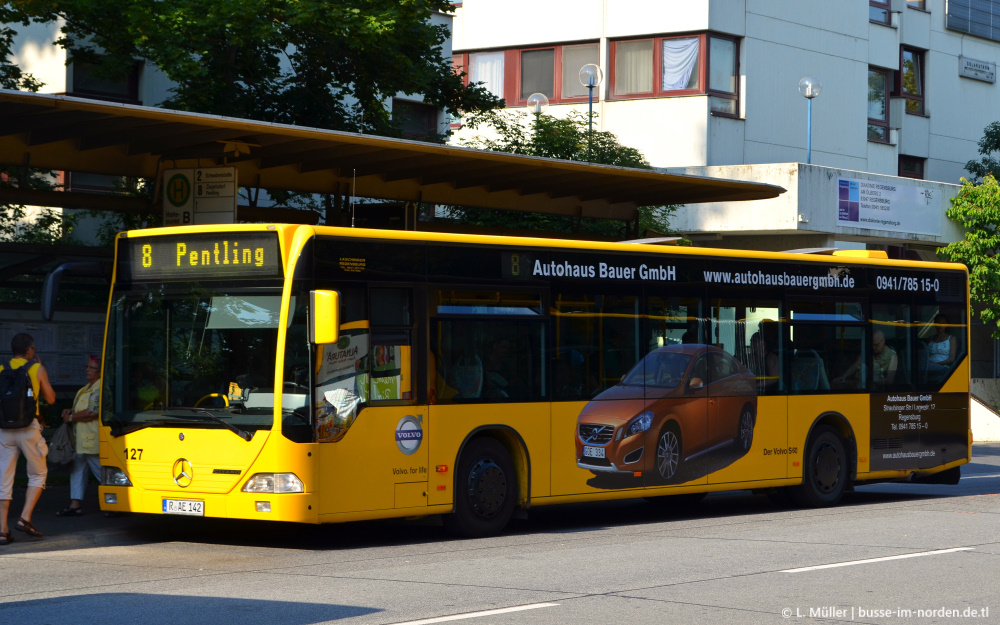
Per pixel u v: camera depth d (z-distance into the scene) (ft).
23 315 50.78
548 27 121.19
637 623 25.39
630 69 116.88
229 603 27.55
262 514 35.40
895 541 39.27
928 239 105.40
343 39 62.08
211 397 36.58
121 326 38.34
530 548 37.60
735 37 114.93
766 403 48.70
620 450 43.70
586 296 43.19
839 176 98.78
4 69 66.03
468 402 39.63
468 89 73.77
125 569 33.14
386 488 37.32
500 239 40.96
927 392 54.54
